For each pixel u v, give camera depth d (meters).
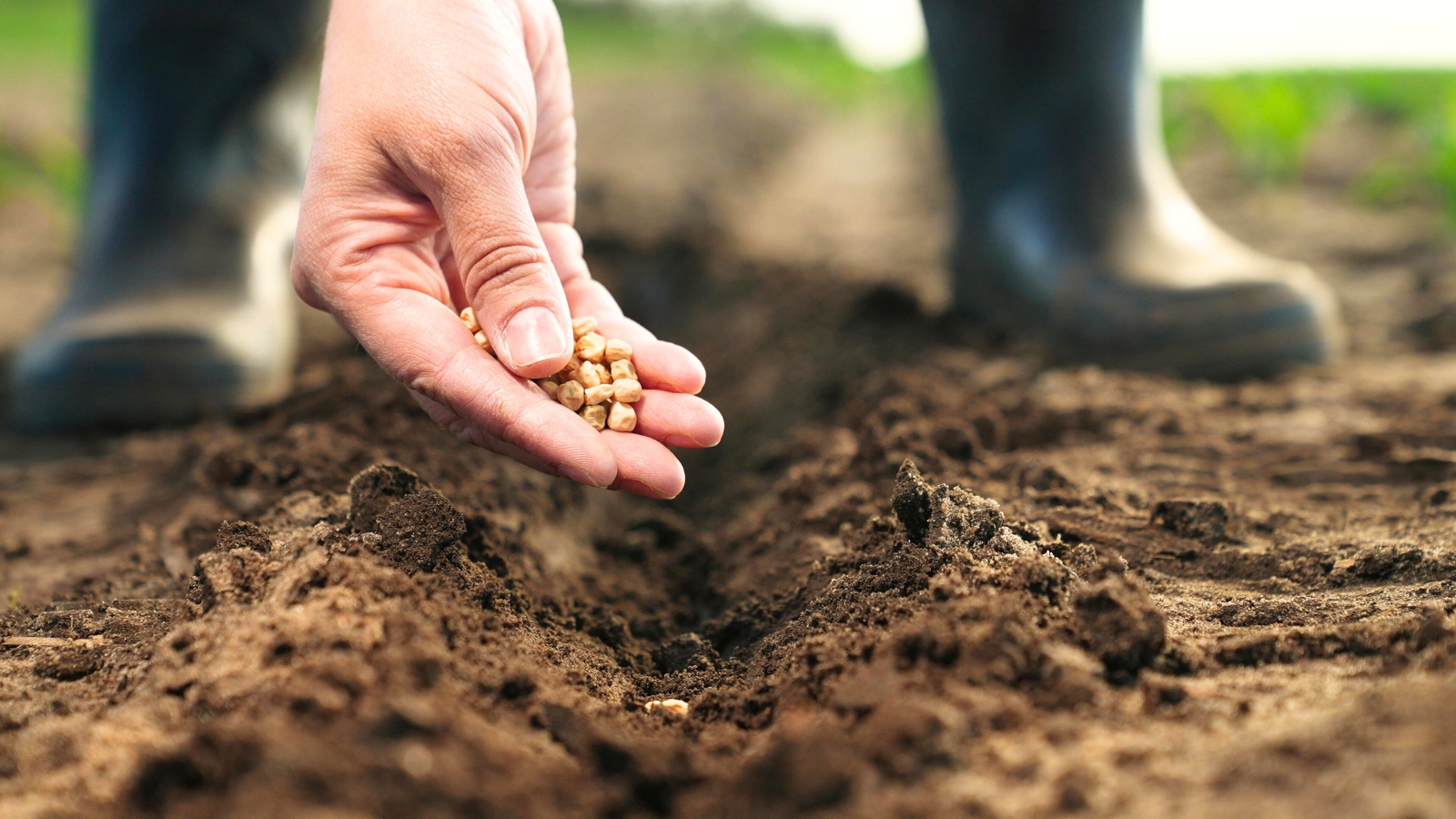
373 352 0.52
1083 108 0.88
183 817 0.40
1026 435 0.67
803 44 7.91
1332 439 0.65
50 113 2.29
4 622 0.52
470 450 0.62
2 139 1.67
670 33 8.05
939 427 0.61
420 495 0.51
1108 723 0.43
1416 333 0.91
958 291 1.02
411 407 0.66
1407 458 0.62
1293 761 0.41
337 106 0.52
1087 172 0.88
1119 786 0.41
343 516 0.54
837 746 0.42
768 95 4.74
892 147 3.26
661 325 1.11
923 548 0.49
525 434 0.50
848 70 6.05
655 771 0.42
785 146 3.18
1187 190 1.92
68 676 0.48
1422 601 0.48
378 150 0.52
